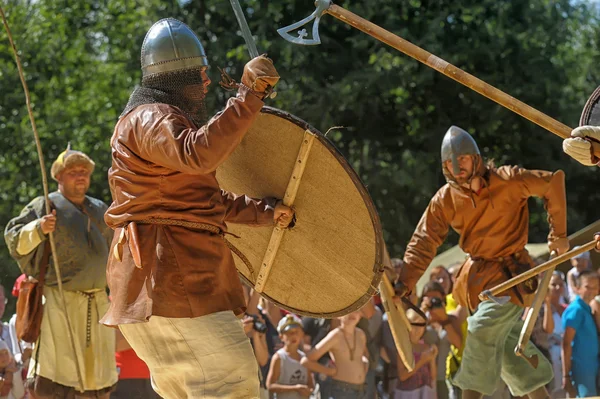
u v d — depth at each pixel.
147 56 6.57
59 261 10.43
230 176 7.70
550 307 14.41
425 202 28.81
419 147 29.06
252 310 13.17
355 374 13.17
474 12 28.41
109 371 10.76
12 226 10.44
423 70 27.48
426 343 13.65
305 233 7.54
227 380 6.26
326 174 7.36
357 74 27.03
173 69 6.52
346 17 7.21
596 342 13.91
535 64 29.52
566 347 13.97
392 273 10.23
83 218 10.59
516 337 10.15
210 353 6.26
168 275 6.25
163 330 6.29
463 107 29.20
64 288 10.47
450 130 10.07
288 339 12.94
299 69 27.80
